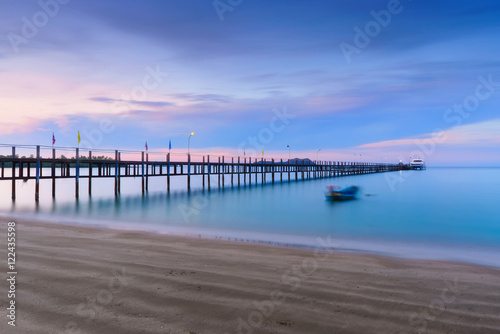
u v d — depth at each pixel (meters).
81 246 9.73
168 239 12.12
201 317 5.00
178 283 6.43
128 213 23.50
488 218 22.88
